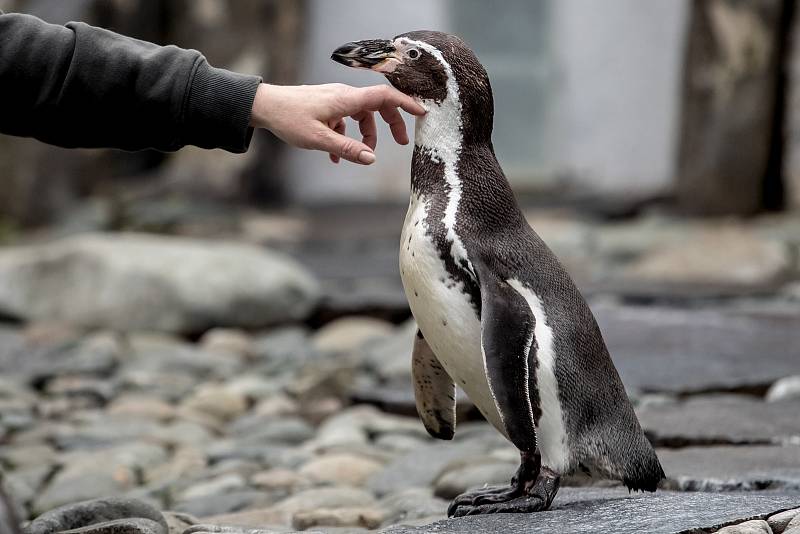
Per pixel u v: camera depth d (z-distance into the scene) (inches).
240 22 1346.0
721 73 1213.1
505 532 276.1
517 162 1419.8
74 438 511.8
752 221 1202.6
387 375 627.5
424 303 303.3
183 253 826.8
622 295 852.6
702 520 284.0
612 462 297.0
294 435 519.8
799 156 1225.4
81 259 812.0
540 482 299.3
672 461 389.1
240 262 831.7
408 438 500.4
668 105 1370.6
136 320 792.3
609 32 1382.9
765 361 611.8
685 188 1239.5
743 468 371.6
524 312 286.4
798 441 418.6
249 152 1352.1
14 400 597.6
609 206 1269.7
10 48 290.8
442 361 310.3
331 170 1405.0
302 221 1291.8
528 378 285.6
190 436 522.3
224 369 683.4
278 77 1350.9
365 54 315.9
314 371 651.5
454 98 311.3
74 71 292.7
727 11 1206.9
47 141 304.7
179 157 1350.9
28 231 1269.7
